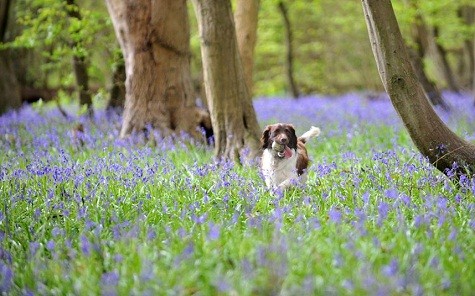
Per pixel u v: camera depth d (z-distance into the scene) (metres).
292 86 38.47
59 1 20.89
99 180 10.79
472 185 9.61
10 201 9.42
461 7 35.56
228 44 14.05
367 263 6.32
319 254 6.86
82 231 8.05
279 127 10.66
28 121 21.84
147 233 7.86
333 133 17.89
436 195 9.10
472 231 7.84
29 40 20.98
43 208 9.36
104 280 6.32
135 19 17.06
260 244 7.05
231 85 14.13
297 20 43.72
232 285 6.03
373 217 8.21
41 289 6.48
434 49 35.91
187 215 8.60
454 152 10.52
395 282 5.86
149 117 17.09
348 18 38.03
